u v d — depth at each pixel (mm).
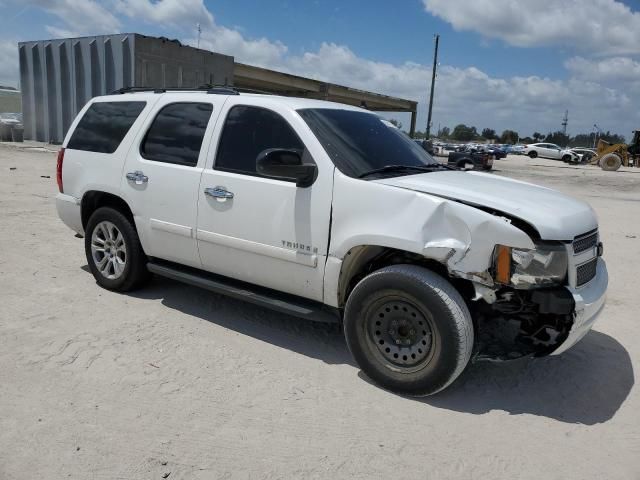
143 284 5602
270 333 4848
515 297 3777
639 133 39250
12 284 5680
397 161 4504
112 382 3840
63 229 8297
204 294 5688
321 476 3000
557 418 3723
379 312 3883
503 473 3109
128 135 5305
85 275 6117
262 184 4301
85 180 5598
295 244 4164
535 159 49281
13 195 11109
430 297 3602
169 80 23531
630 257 8469
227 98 4754
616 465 3234
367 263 4164
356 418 3576
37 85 25703
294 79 42188
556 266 3586
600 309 3914
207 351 4410
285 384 3961
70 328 4672
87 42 23266
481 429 3537
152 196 5012
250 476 2967
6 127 25875
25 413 3410
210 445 3211
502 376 4273
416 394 3797
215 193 4551
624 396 4055
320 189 4043
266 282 4457
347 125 4578
